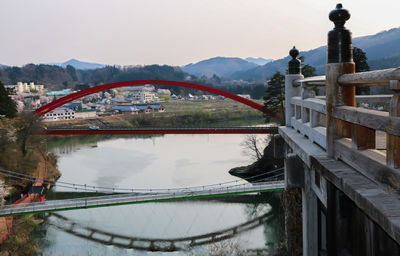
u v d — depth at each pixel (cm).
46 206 2605
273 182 2947
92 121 10812
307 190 445
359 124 251
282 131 591
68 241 2483
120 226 2741
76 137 7862
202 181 3912
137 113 12294
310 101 439
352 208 299
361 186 224
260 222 2705
